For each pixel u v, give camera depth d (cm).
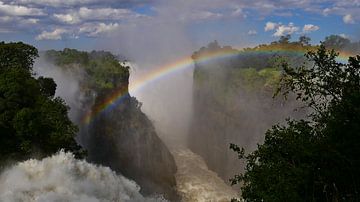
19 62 5191
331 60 1733
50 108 4338
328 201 1622
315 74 1762
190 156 11250
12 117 4097
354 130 1573
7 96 4181
